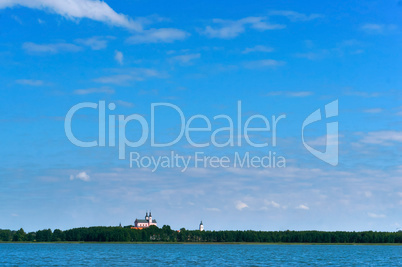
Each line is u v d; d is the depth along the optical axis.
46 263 137.50
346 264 143.25
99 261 146.25
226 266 129.62
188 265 132.12
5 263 137.00
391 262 153.38
